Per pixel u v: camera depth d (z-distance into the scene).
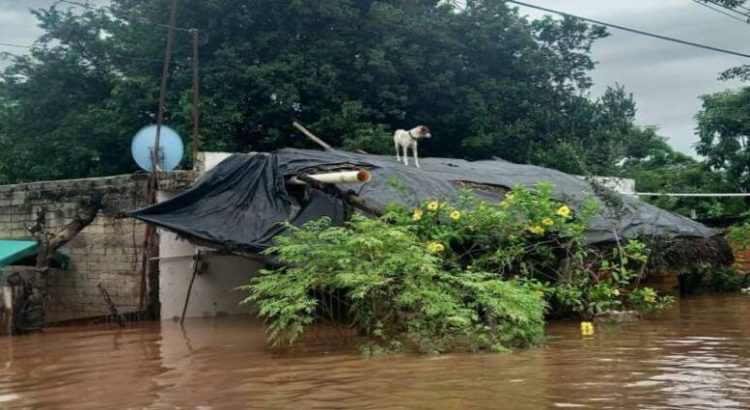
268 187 11.69
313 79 19.30
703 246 14.48
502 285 8.83
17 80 21.69
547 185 11.12
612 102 25.97
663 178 23.91
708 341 8.41
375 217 10.51
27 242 13.02
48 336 10.45
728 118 24.08
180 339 9.64
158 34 19.73
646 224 13.74
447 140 21.92
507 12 21.97
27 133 21.73
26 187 14.30
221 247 10.49
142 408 5.64
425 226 10.24
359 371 6.82
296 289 8.63
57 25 21.33
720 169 24.62
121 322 11.78
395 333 8.62
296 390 6.06
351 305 9.23
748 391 5.68
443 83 20.47
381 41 20.30
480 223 10.43
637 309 11.37
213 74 19.08
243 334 9.99
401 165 13.15
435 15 21.50
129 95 19.59
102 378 6.98
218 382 6.54
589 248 11.52
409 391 5.87
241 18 19.50
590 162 20.64
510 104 21.94
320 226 9.78
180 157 13.44
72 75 21.50
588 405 5.28
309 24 20.02
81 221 11.73
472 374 6.53
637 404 5.29
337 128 18.92
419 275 8.77
